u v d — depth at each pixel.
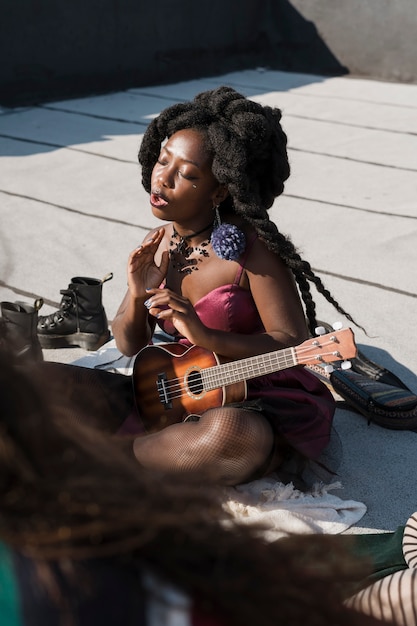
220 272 2.64
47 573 0.81
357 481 2.84
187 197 2.58
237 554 0.87
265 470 2.62
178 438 2.54
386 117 8.47
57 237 5.13
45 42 8.88
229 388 2.61
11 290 4.34
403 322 4.07
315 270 4.70
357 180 6.43
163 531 0.85
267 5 11.06
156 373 2.71
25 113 8.35
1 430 0.86
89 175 6.41
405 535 2.23
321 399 2.77
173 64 10.22
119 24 9.49
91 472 0.87
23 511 0.83
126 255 4.88
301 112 8.63
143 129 7.88
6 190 6.01
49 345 3.72
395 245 5.11
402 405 3.10
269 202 2.74
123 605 0.82
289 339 2.61
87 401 2.68
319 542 0.99
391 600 1.58
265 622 0.85
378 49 10.48
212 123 2.55
